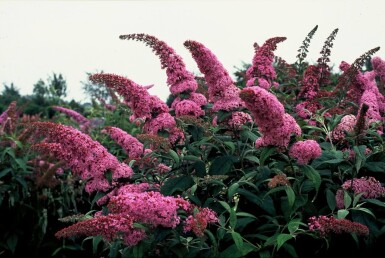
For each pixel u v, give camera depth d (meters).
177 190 1.14
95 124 2.74
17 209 1.82
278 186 1.07
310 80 1.61
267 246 0.97
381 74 1.72
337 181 1.20
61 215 1.86
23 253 1.84
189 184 1.15
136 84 1.28
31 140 1.82
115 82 1.24
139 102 1.26
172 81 1.39
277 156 1.09
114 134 1.38
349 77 1.45
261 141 1.10
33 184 1.85
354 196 1.07
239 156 1.19
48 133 1.12
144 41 1.37
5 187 1.77
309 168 1.05
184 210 0.97
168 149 1.15
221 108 1.23
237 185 1.03
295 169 1.12
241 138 1.29
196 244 1.02
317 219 0.98
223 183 1.15
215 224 0.98
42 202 1.83
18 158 1.77
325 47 1.62
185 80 1.39
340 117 1.21
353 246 1.08
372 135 1.32
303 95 1.62
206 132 1.26
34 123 1.12
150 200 0.91
